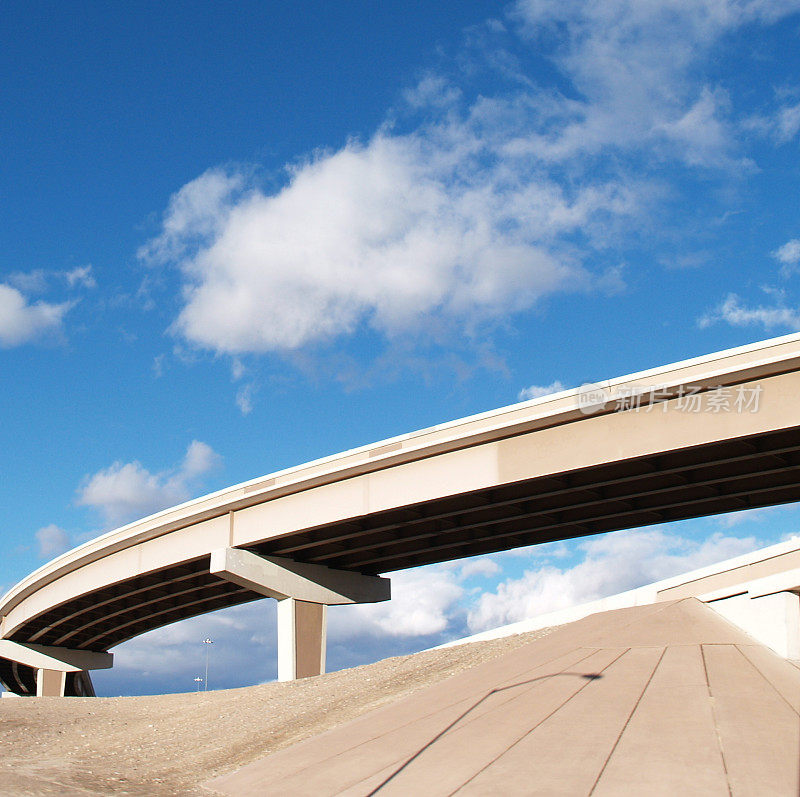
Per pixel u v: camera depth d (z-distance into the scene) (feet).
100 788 60.18
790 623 73.31
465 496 158.20
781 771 44.27
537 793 45.98
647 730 51.49
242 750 74.74
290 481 172.45
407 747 58.23
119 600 244.22
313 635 184.14
